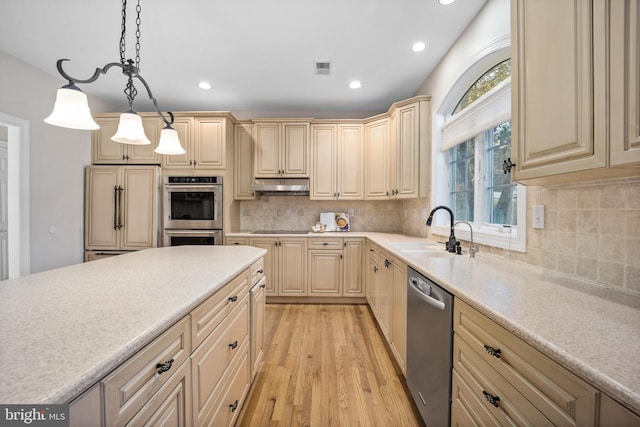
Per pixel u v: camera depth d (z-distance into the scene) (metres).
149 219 3.24
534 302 0.92
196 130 3.32
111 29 2.17
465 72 2.15
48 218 2.88
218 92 3.33
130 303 0.87
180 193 3.29
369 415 1.53
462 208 2.50
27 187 2.68
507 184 1.84
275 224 3.92
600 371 0.53
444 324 1.21
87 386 0.51
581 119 0.85
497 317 0.82
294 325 2.72
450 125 2.52
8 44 2.38
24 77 2.64
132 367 0.65
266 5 1.90
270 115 3.95
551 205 1.33
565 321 0.76
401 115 2.96
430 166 2.82
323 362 2.05
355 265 3.32
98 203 3.26
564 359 0.60
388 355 2.16
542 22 1.01
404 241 2.65
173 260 1.60
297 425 1.46
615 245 1.04
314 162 3.56
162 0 1.85
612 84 0.75
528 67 1.09
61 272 1.28
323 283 3.33
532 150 1.07
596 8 0.79
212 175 3.31
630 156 0.71
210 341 1.09
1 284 1.08
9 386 0.46
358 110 3.92
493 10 1.80
